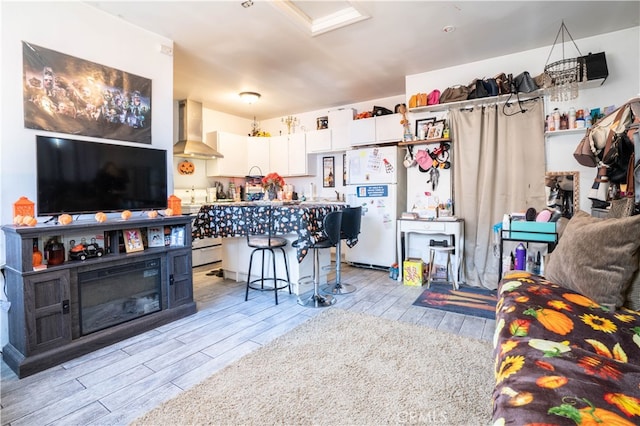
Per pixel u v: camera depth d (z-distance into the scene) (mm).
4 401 1714
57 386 1848
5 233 2154
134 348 2307
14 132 2213
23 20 2234
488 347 2256
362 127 4773
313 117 6023
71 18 2461
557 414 856
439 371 1953
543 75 3066
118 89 2754
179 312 2850
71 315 2199
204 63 3791
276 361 2090
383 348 2254
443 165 4047
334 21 2939
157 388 1820
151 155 2830
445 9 2709
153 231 2898
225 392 1765
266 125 6648
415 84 4211
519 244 3238
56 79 2391
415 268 3850
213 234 3484
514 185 3564
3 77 2162
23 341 1992
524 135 3516
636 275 1564
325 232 3064
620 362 1155
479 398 1690
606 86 3166
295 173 5824
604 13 2787
